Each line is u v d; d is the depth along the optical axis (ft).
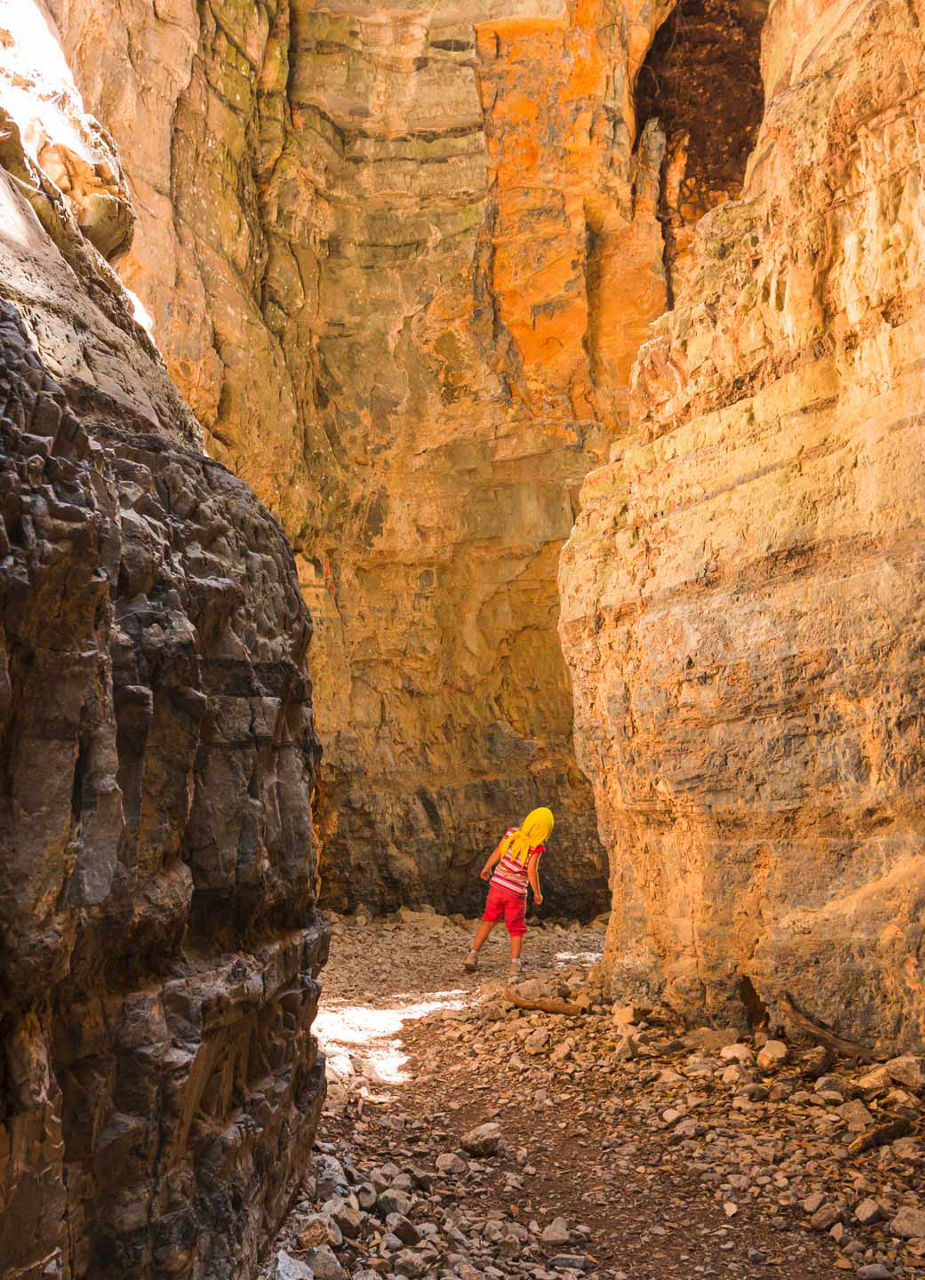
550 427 41.09
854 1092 13.84
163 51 30.66
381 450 39.93
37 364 6.20
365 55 38.50
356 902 39.11
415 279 39.78
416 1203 11.29
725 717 17.42
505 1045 18.44
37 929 5.61
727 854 17.54
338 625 39.34
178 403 11.41
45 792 5.74
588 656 21.48
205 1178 7.63
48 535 5.73
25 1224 5.53
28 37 13.50
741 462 17.75
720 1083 15.14
